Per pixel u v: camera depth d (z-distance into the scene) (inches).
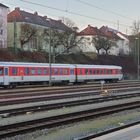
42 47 4020.7
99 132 625.3
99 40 4936.0
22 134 647.8
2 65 2076.8
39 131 678.5
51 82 2394.2
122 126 697.0
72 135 628.1
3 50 3206.2
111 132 652.1
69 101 1238.3
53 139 598.5
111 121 802.2
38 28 4131.4
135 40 4916.3
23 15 4330.7
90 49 4963.1
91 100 1332.4
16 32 4074.8
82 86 2285.9
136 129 682.8
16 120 808.9
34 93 1566.2
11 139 604.1
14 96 1416.1
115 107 1112.8
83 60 4131.4
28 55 3452.3
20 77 2182.6
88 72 2709.2
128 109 1082.1
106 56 4611.2
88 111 969.5
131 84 2647.6
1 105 1124.5
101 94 1622.8
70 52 4133.9
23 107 1043.3
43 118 793.6
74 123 789.2
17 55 3326.8
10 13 4387.3
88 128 706.2
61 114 877.8
